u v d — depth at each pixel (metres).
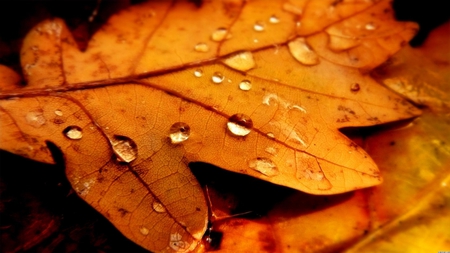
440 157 0.13
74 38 0.14
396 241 0.12
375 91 0.13
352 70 0.13
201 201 0.12
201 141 0.12
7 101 0.12
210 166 0.13
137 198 0.12
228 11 0.14
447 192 0.12
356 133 0.13
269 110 0.13
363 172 0.12
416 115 0.13
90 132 0.12
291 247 0.12
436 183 0.12
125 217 0.12
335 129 0.13
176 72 0.13
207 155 0.12
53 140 0.12
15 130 0.12
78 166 0.12
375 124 0.13
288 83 0.13
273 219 0.12
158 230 0.12
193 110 0.13
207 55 0.13
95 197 0.12
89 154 0.12
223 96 0.13
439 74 0.14
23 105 0.12
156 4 0.14
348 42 0.14
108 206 0.12
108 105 0.13
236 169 0.12
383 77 0.14
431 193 0.12
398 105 0.13
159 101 0.13
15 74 0.13
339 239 0.12
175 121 0.13
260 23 0.14
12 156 0.12
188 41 0.14
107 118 0.13
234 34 0.14
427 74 0.14
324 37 0.14
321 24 0.14
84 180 0.12
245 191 0.13
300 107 0.13
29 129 0.12
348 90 0.13
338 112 0.13
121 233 0.12
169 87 0.13
